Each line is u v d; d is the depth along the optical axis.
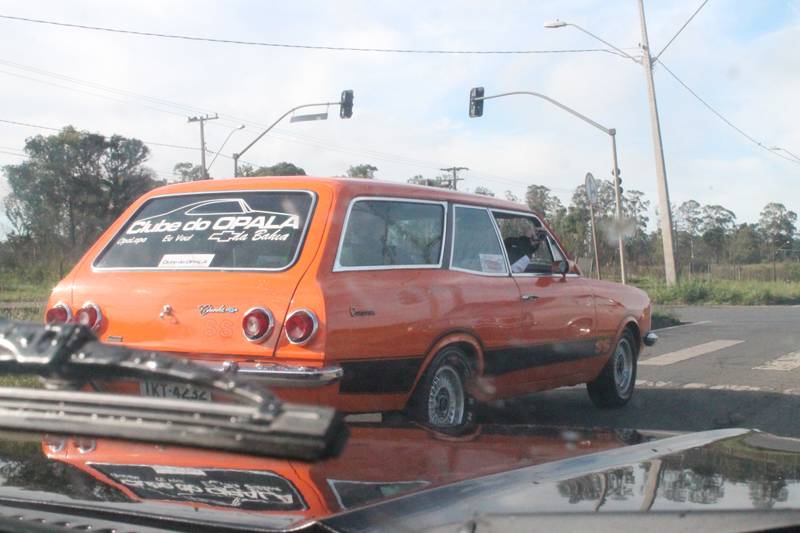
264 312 4.45
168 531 1.82
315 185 4.96
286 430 1.40
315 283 4.50
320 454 1.39
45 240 36.19
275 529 1.77
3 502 1.97
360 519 1.83
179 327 4.62
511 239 6.41
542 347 6.21
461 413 5.45
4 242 29.77
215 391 1.53
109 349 1.58
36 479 2.10
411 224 5.27
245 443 1.43
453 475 2.21
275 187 5.06
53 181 44.66
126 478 2.09
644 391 8.49
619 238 24.48
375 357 4.67
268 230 4.84
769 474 2.31
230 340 4.50
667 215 28.59
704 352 11.88
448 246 5.48
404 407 4.98
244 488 2.02
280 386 4.37
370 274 4.82
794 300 32.06
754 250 58.22
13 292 21.80
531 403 7.81
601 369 7.24
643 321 7.86
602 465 2.39
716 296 30.03
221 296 4.57
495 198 6.23
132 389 3.54
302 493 1.99
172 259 4.93
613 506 1.95
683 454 2.60
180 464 2.19
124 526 1.85
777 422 7.04
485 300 5.59
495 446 2.60
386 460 2.34
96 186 45.53
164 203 5.35
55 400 1.60
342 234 4.77
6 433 1.63
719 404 7.80
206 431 1.46
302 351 4.39
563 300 6.50
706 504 1.98
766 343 13.12
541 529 1.82
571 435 2.87
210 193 5.25
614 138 23.73
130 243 5.17
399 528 1.81
